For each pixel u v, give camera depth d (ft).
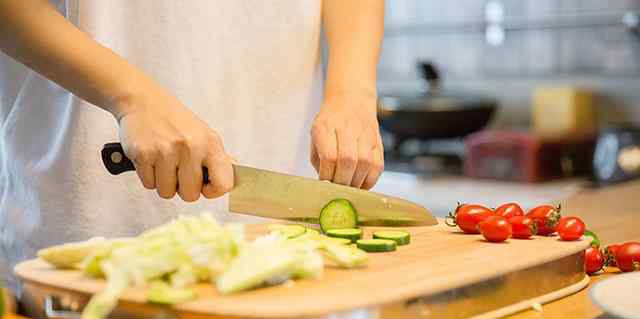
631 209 6.42
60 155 4.82
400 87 12.12
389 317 3.12
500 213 4.49
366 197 4.37
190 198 4.03
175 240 3.19
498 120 11.30
